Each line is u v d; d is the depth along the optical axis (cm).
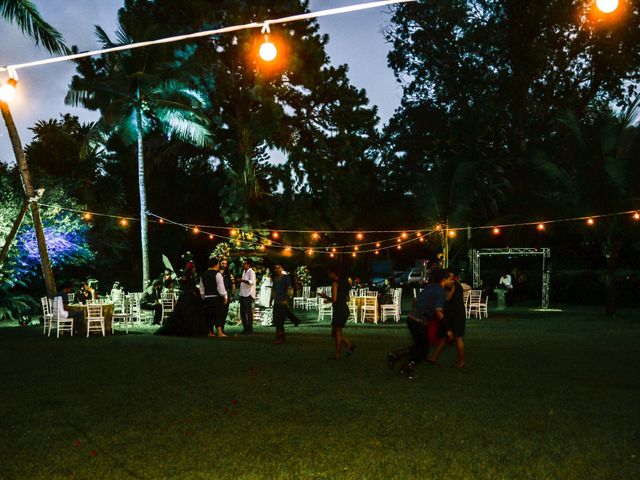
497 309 2819
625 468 579
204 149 3891
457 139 3888
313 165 3356
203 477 557
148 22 2892
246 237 2633
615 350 1400
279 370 1116
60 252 2759
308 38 3209
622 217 2386
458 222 2945
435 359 1182
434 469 578
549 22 3766
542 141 3934
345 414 782
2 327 2134
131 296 2273
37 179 2730
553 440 668
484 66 4144
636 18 3628
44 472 572
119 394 912
